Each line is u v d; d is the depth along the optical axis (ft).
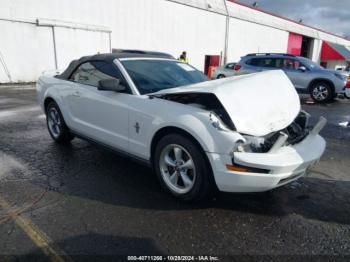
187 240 8.41
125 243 8.20
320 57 151.64
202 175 9.64
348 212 10.11
